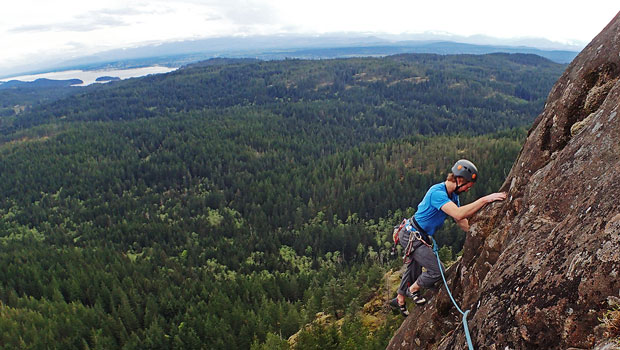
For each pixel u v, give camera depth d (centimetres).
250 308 7969
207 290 9288
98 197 19338
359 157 18650
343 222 14338
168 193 19500
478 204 562
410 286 676
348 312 5541
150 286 9731
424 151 17625
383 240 12475
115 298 8931
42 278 10200
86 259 11538
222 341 6244
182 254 12900
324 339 4688
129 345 6756
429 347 638
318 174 17638
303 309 7044
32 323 7562
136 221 15900
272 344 5166
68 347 6931
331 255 12306
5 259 11562
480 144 16562
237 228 14825
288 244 13562
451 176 564
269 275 11575
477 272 557
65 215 17612
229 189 18888
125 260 11862
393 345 771
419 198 13812
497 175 12519
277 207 15500
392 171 16138
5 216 17688
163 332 7181
